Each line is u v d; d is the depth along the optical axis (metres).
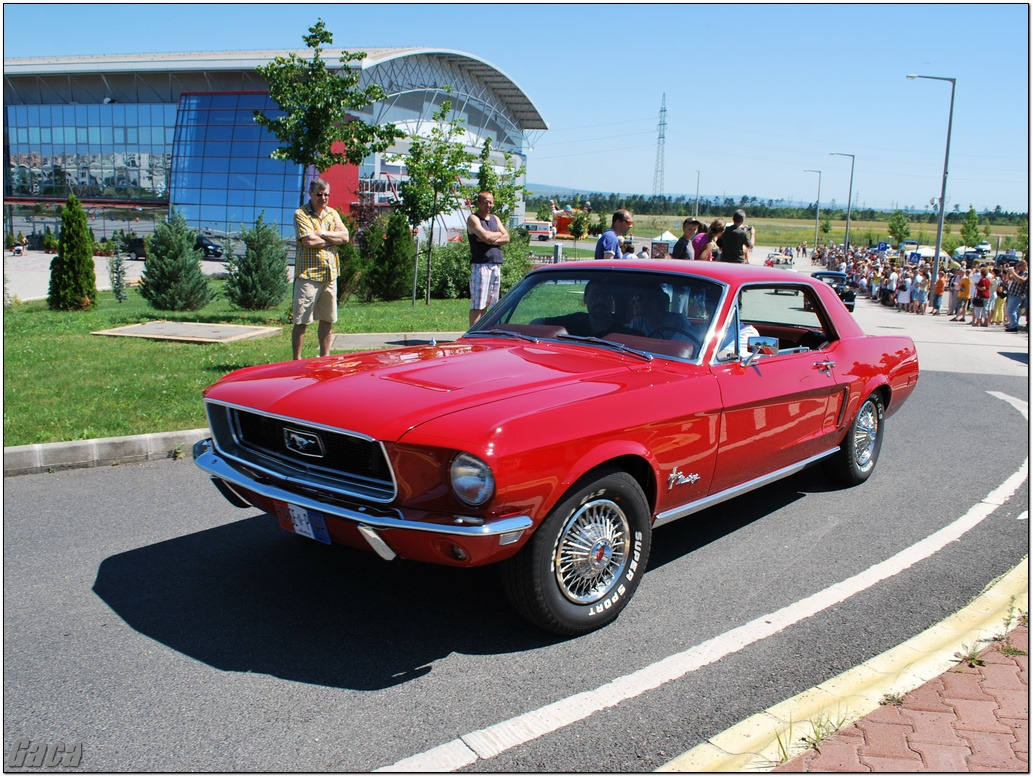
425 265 24.56
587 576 3.41
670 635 3.46
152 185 54.91
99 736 2.65
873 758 2.54
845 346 5.26
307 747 2.62
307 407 3.33
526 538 3.12
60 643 3.28
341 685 3.01
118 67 51.78
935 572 4.20
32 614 3.53
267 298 17.67
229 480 3.53
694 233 10.72
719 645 3.37
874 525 4.95
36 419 6.40
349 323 14.41
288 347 10.77
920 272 30.73
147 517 4.79
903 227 101.25
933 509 5.29
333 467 3.30
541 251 48.66
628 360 4.02
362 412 3.18
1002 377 11.55
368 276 23.02
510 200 27.31
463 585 3.94
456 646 3.33
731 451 4.11
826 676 3.12
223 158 48.28
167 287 17.25
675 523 4.97
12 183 58.38
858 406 5.34
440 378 3.54
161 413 6.73
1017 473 6.22
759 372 4.30
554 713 2.84
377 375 3.63
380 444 3.02
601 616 3.47
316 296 8.14
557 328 4.48
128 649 3.24
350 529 3.11
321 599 3.74
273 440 3.55
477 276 9.23
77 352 10.01
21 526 4.59
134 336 11.57
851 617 3.65
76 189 56.81
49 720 2.74
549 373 3.65
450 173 22.20
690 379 3.86
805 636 3.46
